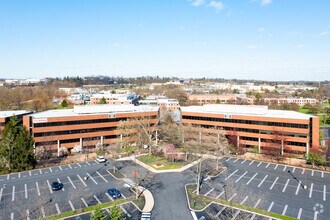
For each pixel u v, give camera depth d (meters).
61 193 53.53
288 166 71.62
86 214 44.41
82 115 92.44
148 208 46.72
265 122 89.06
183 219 42.84
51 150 85.50
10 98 173.38
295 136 84.25
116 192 51.50
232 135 92.69
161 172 66.62
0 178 62.84
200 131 83.25
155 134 99.44
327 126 142.75
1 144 69.00
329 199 50.34
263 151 86.25
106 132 96.88
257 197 51.19
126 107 106.69
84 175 64.62
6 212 45.28
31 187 56.84
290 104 189.88
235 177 62.72
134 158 79.12
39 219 41.00
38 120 85.19
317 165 72.50
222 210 45.91
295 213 44.72
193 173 65.69
